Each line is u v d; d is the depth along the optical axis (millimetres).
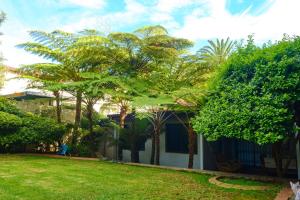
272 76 7922
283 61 7762
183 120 14539
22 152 17656
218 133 8648
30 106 20219
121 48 15031
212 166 13633
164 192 7758
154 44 14852
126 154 17312
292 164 11836
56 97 18172
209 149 13688
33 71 17766
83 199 6992
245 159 13906
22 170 11016
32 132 16906
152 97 13219
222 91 9133
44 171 10906
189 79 14195
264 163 13211
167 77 14156
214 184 8898
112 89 15156
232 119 8289
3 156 15445
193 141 12820
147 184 8781
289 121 7789
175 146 15633
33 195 7324
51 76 17641
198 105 11438
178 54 14805
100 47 14938
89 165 12750
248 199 7156
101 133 17969
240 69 8914
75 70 16969
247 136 7941
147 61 15609
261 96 8023
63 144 17203
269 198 7258
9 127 16359
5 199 6910
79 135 17641
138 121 15688
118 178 9711
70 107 19641
